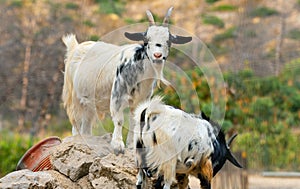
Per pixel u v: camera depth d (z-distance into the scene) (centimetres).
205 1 3712
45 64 3244
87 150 1462
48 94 3177
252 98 2547
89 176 1426
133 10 3666
